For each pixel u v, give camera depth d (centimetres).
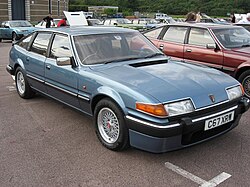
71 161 373
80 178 337
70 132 462
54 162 371
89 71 427
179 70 421
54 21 2055
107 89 385
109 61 454
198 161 371
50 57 515
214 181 329
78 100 447
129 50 486
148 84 368
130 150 399
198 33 718
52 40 522
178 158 378
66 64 448
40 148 409
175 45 748
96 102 419
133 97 354
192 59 714
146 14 5844
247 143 418
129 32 521
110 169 355
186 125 339
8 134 456
